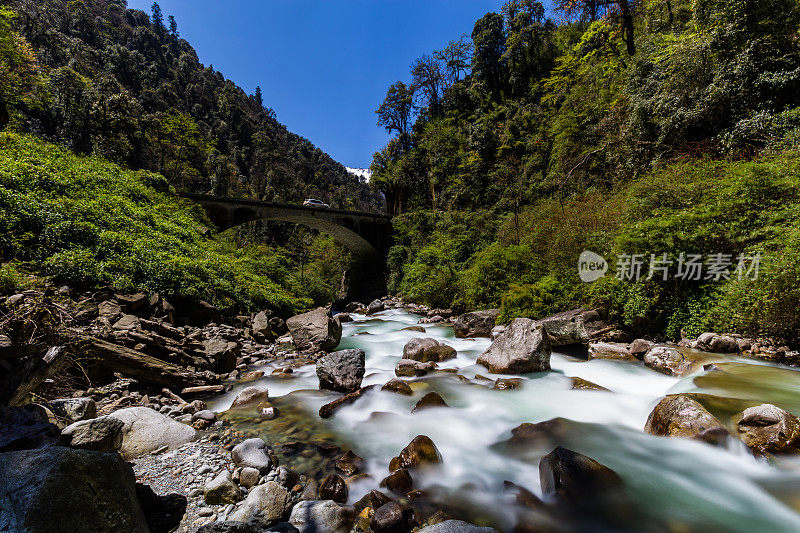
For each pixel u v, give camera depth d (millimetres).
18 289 6672
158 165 41156
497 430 4871
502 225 22797
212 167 81938
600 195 15266
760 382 5215
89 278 8562
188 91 122562
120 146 34500
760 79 10977
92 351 5711
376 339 12297
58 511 1749
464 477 3809
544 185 24047
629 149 15883
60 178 12250
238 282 13727
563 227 13500
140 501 3006
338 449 4414
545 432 4613
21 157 12828
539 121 31516
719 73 11898
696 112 12445
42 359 3494
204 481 3639
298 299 17109
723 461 3625
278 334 12062
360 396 6008
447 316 17344
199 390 6488
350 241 34344
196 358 7453
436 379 6945
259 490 3242
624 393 5961
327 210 29125
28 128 44875
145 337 6887
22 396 3293
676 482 3463
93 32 104375
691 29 14891
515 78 41375
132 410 4656
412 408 5574
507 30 44938
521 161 30188
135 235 12164
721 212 8102
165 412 5477
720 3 12359
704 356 6852
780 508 3008
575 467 3318
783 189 7652
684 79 13188
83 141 41312
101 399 5496
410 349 8852
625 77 19219
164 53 133250
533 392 6133
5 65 21391
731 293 7414
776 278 6617
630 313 8820
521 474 3848
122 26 127625
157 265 10195
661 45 16234
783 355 6520
